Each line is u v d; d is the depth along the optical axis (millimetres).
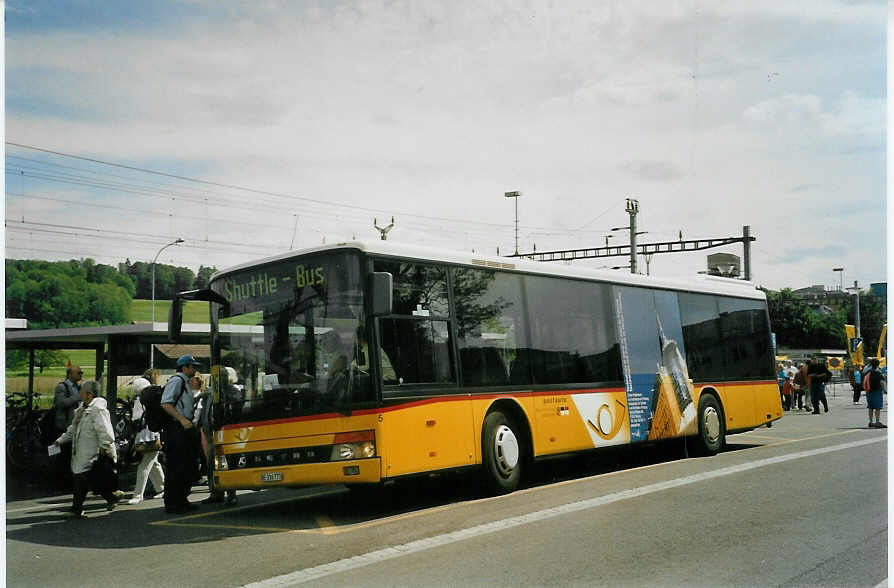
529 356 11820
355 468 9195
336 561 7262
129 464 15594
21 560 7957
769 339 18047
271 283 10219
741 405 16625
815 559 6949
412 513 9758
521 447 11500
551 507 9586
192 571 7164
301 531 8953
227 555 7797
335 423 9312
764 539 7715
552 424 11930
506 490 10938
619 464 14820
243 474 9859
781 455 14711
